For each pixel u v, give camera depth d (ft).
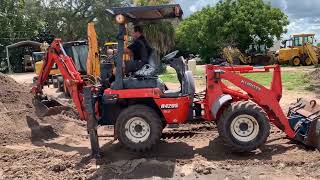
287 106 29.89
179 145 19.69
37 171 16.90
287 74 58.03
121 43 18.04
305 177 14.97
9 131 21.98
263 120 17.31
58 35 126.82
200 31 113.60
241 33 105.09
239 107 17.38
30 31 128.16
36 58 66.33
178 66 18.93
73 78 20.77
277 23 104.37
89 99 17.97
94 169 16.81
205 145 19.51
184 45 134.92
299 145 18.62
